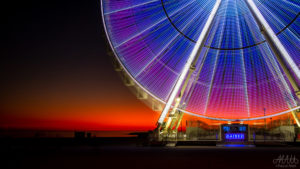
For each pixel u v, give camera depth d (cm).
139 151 1526
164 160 1173
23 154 1402
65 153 1445
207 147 1766
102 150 1591
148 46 1991
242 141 1872
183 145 1923
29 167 1019
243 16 2059
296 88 1848
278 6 1947
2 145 1919
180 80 1870
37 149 1647
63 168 995
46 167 1016
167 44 2047
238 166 1027
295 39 1942
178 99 2014
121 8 1928
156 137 1902
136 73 1916
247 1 1867
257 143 1884
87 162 1126
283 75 2039
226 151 1508
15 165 1063
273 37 1797
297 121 2028
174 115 2036
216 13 1959
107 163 1098
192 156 1295
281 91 2058
